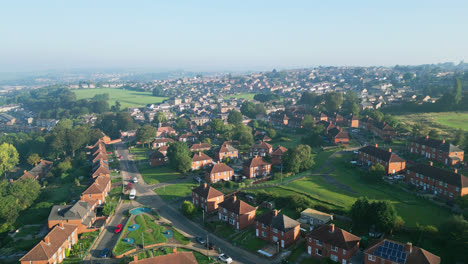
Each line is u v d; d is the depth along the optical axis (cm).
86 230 10675
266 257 9025
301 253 9125
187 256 8219
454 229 8512
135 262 7812
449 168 14675
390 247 7769
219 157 18300
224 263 8788
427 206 11444
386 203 9550
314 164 16588
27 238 10569
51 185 16188
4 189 13262
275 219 9825
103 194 13125
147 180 15862
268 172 15788
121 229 10812
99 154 18950
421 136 19038
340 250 8312
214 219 11531
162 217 11738
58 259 9081
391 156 14738
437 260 7431
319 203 11762
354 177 14638
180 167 16088
